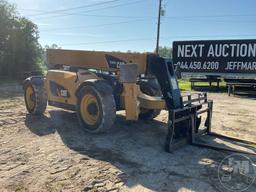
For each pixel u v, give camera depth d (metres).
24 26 24.66
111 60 6.68
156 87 6.85
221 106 11.00
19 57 24.44
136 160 4.82
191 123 5.72
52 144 5.52
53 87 7.34
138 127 6.92
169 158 4.95
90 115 6.23
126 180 4.08
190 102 5.82
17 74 24.34
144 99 6.06
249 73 17.20
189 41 18.66
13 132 6.31
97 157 4.89
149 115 7.57
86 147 5.38
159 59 5.58
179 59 19.08
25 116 7.85
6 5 23.92
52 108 8.87
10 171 4.31
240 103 12.02
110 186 3.90
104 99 5.86
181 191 3.82
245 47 17.14
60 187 3.84
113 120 6.00
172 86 5.51
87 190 3.78
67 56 7.50
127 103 5.81
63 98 7.06
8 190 3.75
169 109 5.41
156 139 6.02
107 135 6.15
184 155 5.12
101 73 6.83
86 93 6.11
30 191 3.74
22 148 5.29
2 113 8.27
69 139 5.83
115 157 4.91
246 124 7.83
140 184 3.98
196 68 18.58
